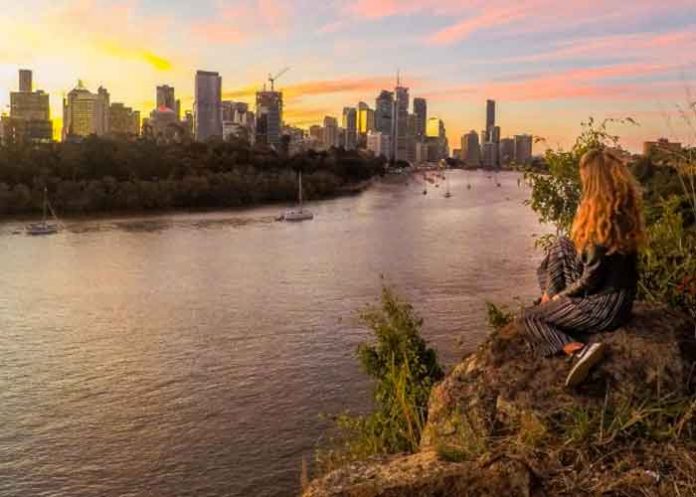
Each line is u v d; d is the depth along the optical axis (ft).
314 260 162.71
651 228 20.11
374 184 480.64
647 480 12.13
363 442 18.13
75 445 66.08
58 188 288.51
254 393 76.89
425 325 93.30
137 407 74.54
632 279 15.23
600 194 14.85
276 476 58.54
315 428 66.95
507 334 15.97
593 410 13.98
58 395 78.79
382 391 20.81
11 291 135.33
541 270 16.65
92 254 178.81
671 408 13.73
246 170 368.07
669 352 14.71
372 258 162.30
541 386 14.65
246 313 113.91
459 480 12.10
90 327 108.37
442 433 14.79
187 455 63.10
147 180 332.19
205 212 282.15
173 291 133.49
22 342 100.68
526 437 13.64
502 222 240.94
